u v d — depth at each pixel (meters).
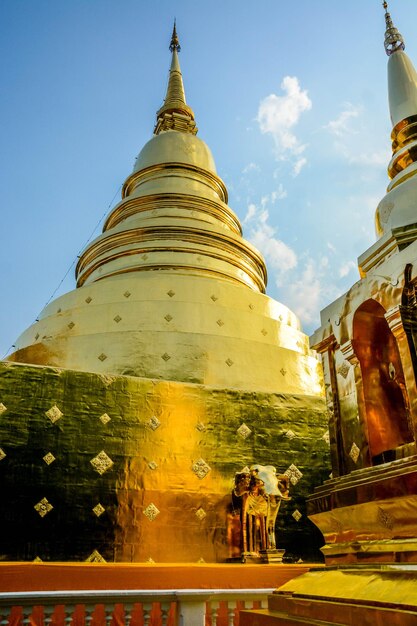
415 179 5.57
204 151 27.14
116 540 11.40
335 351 5.11
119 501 11.80
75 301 18.23
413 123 6.23
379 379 4.65
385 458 4.24
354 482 3.96
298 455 13.97
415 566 3.26
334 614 3.38
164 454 12.72
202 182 25.55
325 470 13.98
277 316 19.67
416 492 3.38
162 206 23.05
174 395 13.60
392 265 4.28
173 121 30.17
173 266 19.92
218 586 8.99
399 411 4.45
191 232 21.39
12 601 7.14
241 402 14.19
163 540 11.74
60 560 10.82
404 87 6.59
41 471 11.49
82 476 11.77
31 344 17.52
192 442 13.14
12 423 11.74
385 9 7.56
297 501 13.31
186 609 7.64
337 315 5.00
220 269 20.61
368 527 3.84
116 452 12.31
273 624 3.84
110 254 21.05
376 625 3.00
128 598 7.57
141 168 25.92
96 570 8.59
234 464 13.25
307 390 16.88
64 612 7.38
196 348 15.96
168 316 17.09
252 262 22.91
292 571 9.56
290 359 17.09
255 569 9.38
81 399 12.63
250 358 16.41
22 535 10.78
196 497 12.48
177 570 8.95
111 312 17.05
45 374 12.57
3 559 10.47
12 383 12.16
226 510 12.54
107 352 15.65
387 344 4.68
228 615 8.11
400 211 5.43
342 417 4.84
